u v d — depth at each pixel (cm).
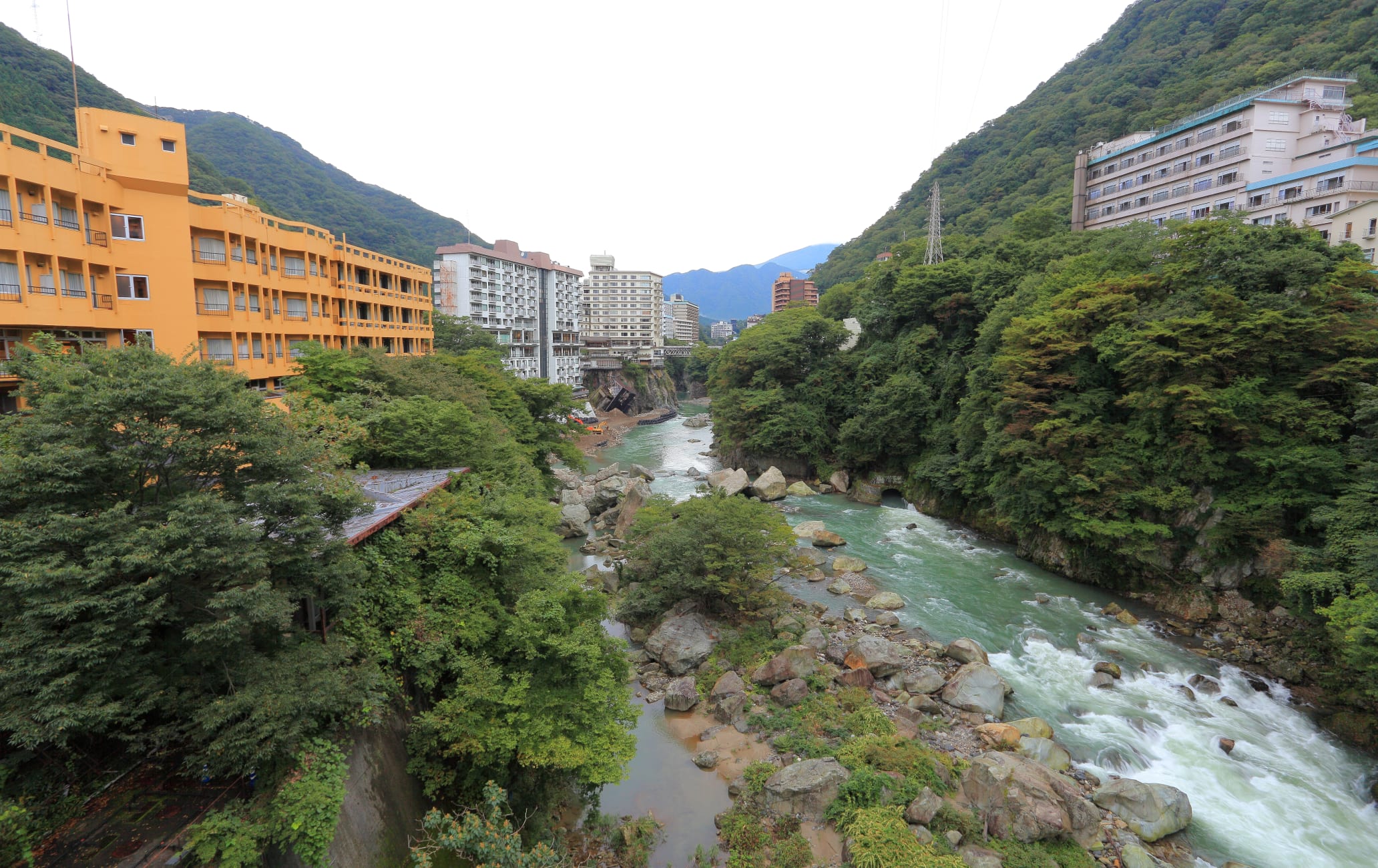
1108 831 1756
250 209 3566
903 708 2288
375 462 2597
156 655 1012
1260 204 6075
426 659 1517
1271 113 6191
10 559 886
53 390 1034
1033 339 3728
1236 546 2964
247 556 1004
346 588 1286
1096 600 3312
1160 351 3069
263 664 1084
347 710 1216
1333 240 5019
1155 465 3194
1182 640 2870
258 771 1084
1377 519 2291
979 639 2875
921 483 5297
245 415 1111
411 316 5678
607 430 9862
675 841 1748
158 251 2891
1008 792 1788
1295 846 1733
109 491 1029
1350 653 2027
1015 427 3750
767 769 1973
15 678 874
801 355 6700
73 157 2566
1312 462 2658
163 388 1027
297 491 1177
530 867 1237
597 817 1788
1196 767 2033
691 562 2919
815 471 6400
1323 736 2186
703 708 2388
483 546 1838
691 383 16688
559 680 1694
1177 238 3844
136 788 1098
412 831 1370
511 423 4347
